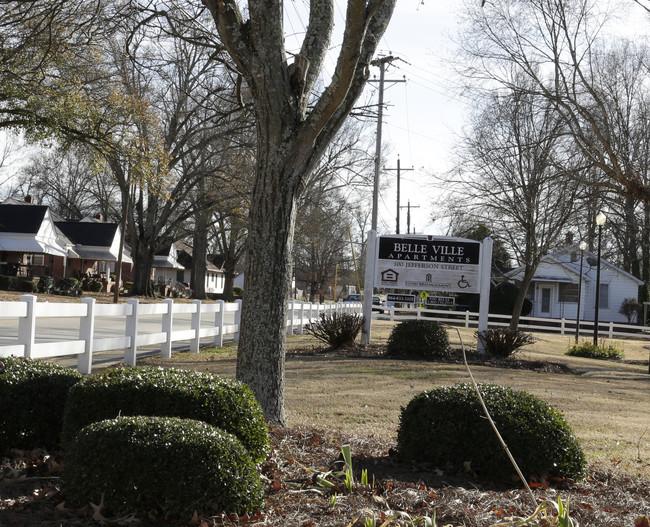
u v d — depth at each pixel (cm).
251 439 550
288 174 728
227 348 1800
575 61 1811
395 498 508
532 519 449
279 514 463
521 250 2530
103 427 450
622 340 3562
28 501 466
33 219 4875
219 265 9331
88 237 5744
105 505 433
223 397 544
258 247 727
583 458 614
